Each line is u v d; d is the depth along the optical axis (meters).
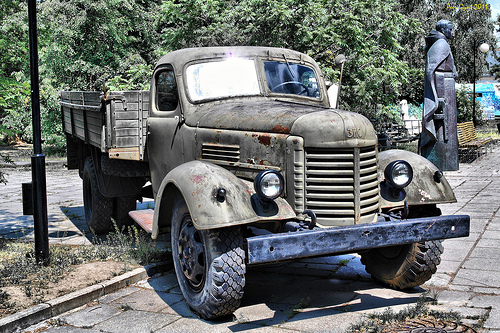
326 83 5.77
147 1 22.16
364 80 14.56
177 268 4.47
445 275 5.13
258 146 4.36
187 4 14.23
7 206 9.80
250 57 5.39
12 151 20.92
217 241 3.90
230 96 5.18
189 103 5.22
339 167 4.05
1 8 19.50
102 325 4.06
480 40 31.66
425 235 4.01
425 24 27.56
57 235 7.12
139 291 4.89
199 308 4.10
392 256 4.80
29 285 4.77
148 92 6.21
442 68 12.13
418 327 3.82
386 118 18.61
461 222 4.13
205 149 4.87
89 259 5.69
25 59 19.19
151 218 5.34
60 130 18.59
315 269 5.54
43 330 4.00
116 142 6.05
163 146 5.63
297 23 13.86
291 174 4.11
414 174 4.71
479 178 11.98
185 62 5.38
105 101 5.97
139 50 21.22
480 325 3.83
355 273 5.38
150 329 3.96
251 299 4.64
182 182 4.09
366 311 4.25
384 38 15.67
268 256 3.62
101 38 19.16
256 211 3.91
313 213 3.91
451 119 12.31
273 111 4.46
